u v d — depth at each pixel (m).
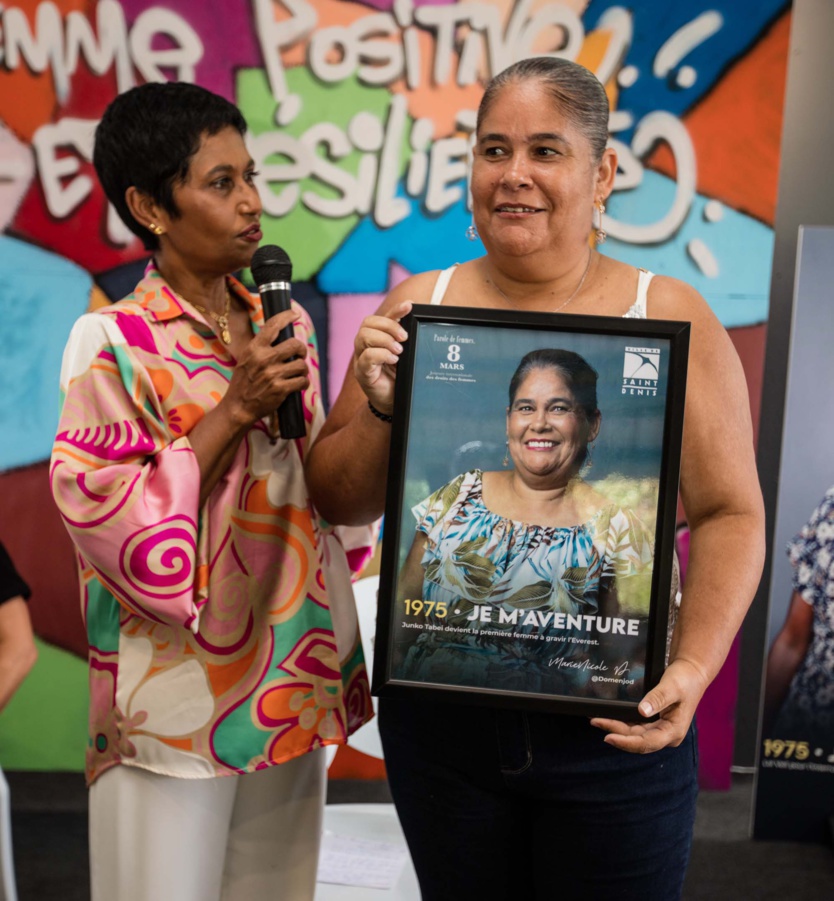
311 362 1.84
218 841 1.70
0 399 3.44
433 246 3.41
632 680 1.36
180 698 1.63
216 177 1.67
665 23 3.27
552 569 1.38
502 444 1.39
